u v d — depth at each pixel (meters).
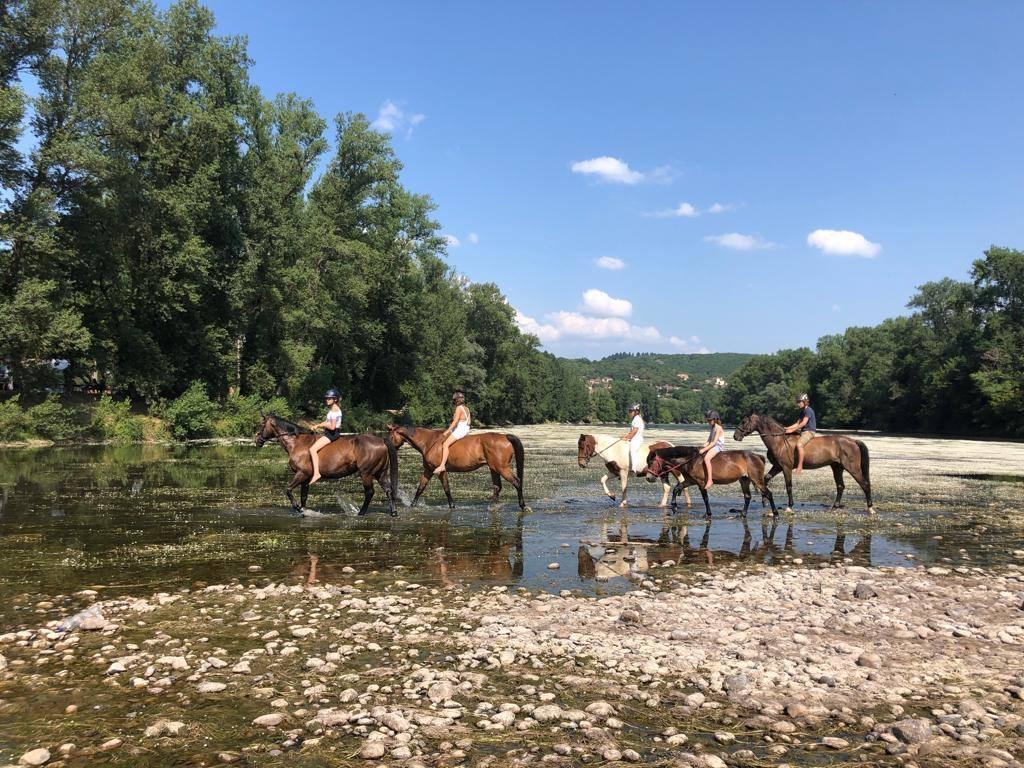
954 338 79.75
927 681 6.38
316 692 5.88
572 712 5.52
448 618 8.16
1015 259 69.44
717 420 16.36
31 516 14.62
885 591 9.60
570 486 23.09
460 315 84.75
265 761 4.74
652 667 6.55
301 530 13.59
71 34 36.47
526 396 108.50
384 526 14.30
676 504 17.72
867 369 104.12
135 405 42.94
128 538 12.48
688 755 4.84
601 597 9.21
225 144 44.41
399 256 61.78
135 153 40.50
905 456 41.12
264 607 8.52
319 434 16.00
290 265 50.09
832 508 18.28
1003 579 10.45
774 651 7.10
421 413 66.56
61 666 6.50
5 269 33.09
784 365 161.38
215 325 46.03
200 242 41.97
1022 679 6.41
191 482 21.03
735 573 10.78
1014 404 64.38
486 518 15.61
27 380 34.66
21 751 4.86
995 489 23.25
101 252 37.59
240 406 45.03
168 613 8.17
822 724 5.45
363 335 59.00
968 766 4.77
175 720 5.34
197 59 44.16
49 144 34.66
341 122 56.84
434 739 5.08
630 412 17.97
